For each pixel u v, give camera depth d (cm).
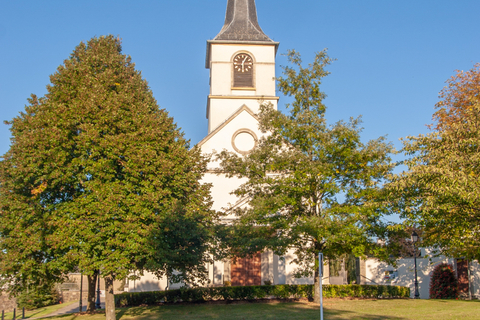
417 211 1670
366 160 1953
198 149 2177
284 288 2511
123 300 2348
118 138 1795
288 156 2020
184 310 2105
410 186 1581
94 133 1752
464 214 1545
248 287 2470
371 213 1870
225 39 3869
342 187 2042
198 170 2144
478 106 1570
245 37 3900
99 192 1736
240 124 3262
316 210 2177
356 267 3136
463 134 1560
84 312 2283
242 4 4075
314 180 2012
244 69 3872
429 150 1617
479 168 1484
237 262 3111
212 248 2098
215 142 3231
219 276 2941
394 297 2556
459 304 2067
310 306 2092
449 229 1698
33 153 1736
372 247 2044
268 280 2972
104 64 2078
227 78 3844
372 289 2534
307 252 2162
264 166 2141
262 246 2053
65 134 1778
